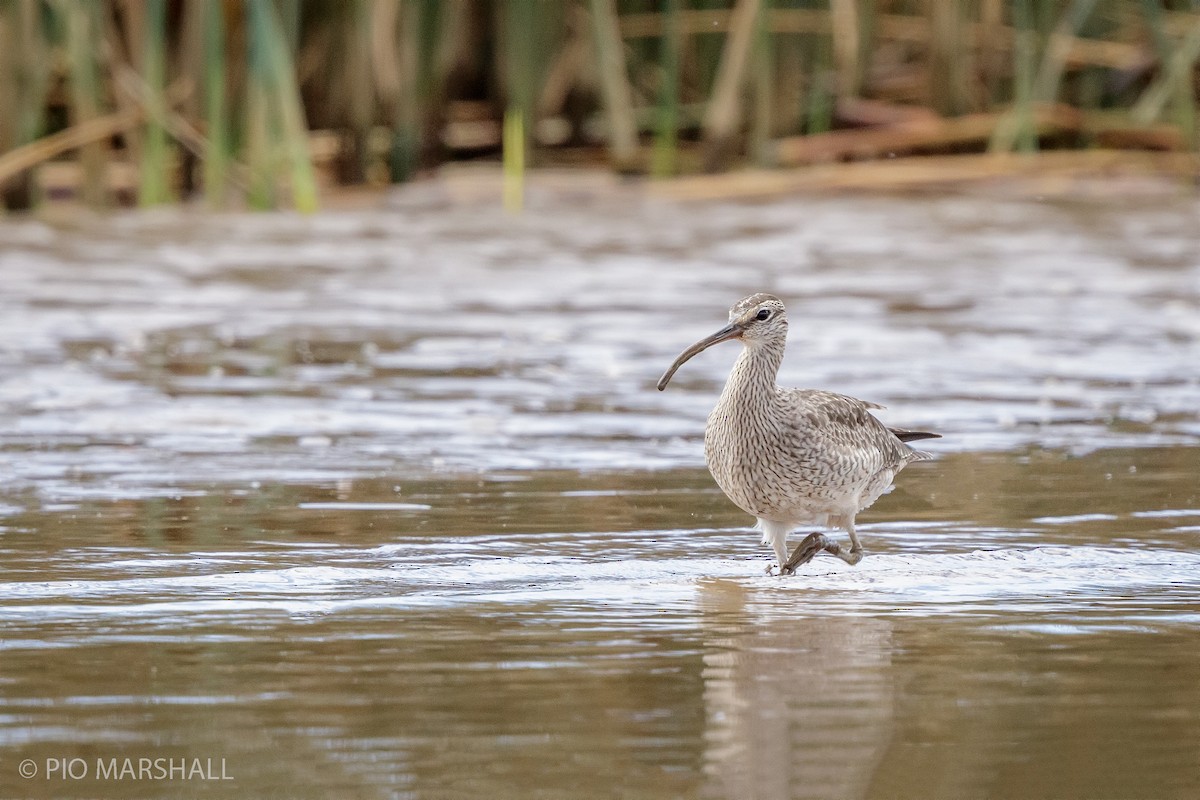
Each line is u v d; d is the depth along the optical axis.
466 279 19.81
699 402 14.38
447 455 12.50
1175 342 16.66
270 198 24.50
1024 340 16.69
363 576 9.36
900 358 15.86
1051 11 28.22
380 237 22.61
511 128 25.53
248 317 17.53
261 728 6.86
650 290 19.30
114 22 25.50
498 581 9.31
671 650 7.99
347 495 11.28
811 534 9.88
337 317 17.67
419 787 6.24
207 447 12.56
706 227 23.56
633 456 12.59
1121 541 10.26
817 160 27.55
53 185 25.64
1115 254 21.47
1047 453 12.66
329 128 27.56
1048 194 26.30
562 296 18.91
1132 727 6.91
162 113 24.23
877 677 7.57
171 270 20.05
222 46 24.38
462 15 28.56
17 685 7.36
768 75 27.09
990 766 6.46
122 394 14.11
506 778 6.34
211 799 6.12
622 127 27.31
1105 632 8.32
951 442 13.01
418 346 16.33
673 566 9.76
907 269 20.56
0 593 8.87
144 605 8.69
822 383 14.80
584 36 28.92
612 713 7.06
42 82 24.17
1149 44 28.89
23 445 12.48
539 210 25.06
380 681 7.46
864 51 27.98
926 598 9.03
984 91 29.05
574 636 8.23
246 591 9.00
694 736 6.79
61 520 10.49
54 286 18.91
